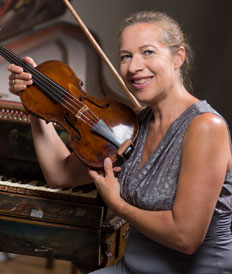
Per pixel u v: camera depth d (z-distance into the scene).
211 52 3.04
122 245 2.14
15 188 2.03
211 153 1.23
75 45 2.91
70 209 1.99
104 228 1.96
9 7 2.85
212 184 1.23
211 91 3.07
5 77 2.70
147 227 1.29
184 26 3.06
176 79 1.39
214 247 1.35
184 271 1.35
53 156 1.64
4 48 1.62
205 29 3.04
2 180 2.08
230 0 2.97
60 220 2.00
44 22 2.87
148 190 1.33
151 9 3.02
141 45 1.33
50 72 1.60
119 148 1.40
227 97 3.04
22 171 2.15
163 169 1.32
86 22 2.96
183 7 3.04
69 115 1.51
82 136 1.46
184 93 1.39
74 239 2.00
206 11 3.02
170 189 1.29
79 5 2.93
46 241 2.03
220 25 3.02
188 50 1.45
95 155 1.42
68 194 1.98
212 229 1.34
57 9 2.87
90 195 1.97
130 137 1.45
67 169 1.64
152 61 1.33
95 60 2.88
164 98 1.38
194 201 1.22
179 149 1.30
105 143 1.44
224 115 3.06
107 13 2.97
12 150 2.14
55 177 1.65
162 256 1.37
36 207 2.02
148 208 1.33
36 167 2.13
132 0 2.99
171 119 1.38
